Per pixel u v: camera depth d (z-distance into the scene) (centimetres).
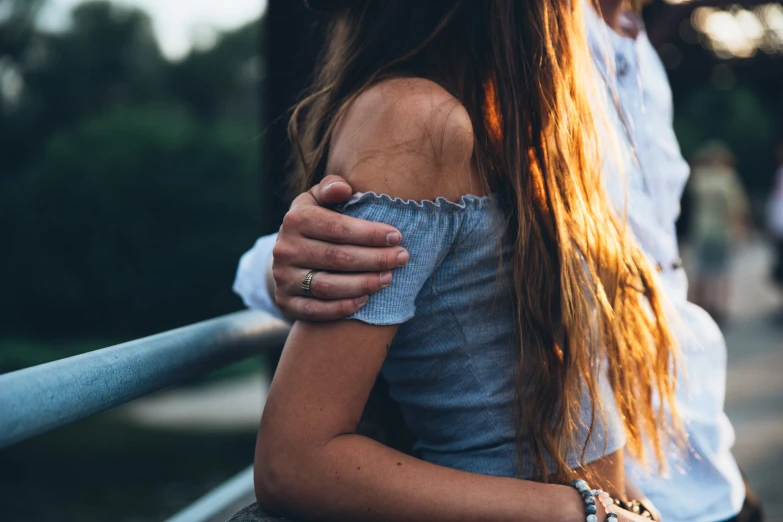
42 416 65
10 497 1209
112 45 3894
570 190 96
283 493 83
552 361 93
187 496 1207
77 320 2808
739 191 912
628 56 128
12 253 2777
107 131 2844
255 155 2891
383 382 106
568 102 98
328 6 99
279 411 84
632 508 97
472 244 90
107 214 2769
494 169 94
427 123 87
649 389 107
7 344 2606
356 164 88
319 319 85
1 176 3453
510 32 94
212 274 2822
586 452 97
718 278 898
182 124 2938
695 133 3650
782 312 939
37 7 3741
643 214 123
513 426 95
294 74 146
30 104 3691
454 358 93
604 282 100
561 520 86
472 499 85
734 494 124
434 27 96
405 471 84
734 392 533
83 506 1152
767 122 3725
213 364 103
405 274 86
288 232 87
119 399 79
